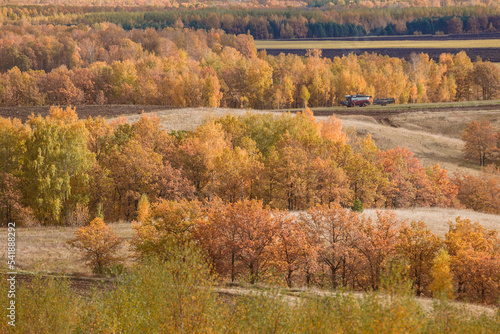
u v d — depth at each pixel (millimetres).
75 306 21453
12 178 59969
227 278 37688
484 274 35750
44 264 38531
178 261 19312
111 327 18328
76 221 57219
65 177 60781
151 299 19031
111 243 39188
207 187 68750
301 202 61312
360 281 39406
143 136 76250
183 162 69375
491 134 91375
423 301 27203
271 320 18000
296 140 73438
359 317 16750
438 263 34375
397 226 44031
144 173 64500
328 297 18734
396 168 71688
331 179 61375
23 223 56688
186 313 18328
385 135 100000
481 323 19078
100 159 73750
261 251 38438
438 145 99000
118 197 67688
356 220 40406
